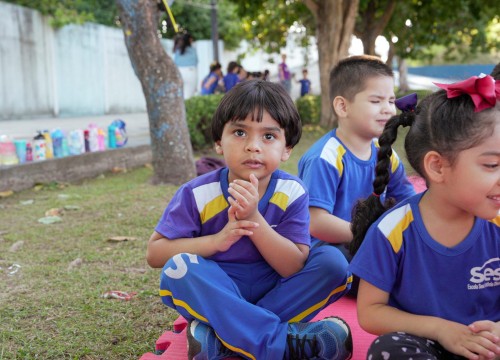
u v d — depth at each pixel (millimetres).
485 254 1741
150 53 5613
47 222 4410
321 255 2076
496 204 1603
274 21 17000
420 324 1698
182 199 2121
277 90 2049
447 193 1663
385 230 1783
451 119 1593
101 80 16531
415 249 1759
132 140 8227
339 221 2590
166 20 20875
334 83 2871
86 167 6453
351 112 2756
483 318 1785
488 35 20953
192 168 5918
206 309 1922
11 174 5527
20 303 2842
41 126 10648
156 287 3090
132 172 6906
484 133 1550
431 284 1760
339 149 2742
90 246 3828
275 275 2148
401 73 21203
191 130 8609
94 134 6727
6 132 8992
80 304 2842
